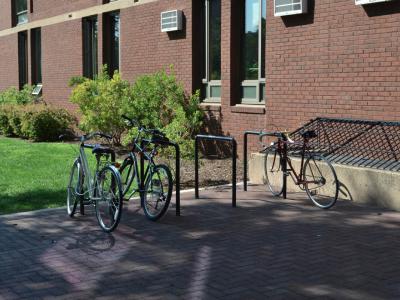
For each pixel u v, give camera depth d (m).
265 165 9.01
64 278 5.03
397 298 4.46
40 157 13.03
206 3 13.11
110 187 6.57
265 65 11.46
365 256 5.55
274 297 4.50
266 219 7.14
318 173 8.51
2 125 18.88
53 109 17.39
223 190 9.18
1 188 9.39
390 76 9.05
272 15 10.98
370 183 7.85
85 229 6.76
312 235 6.35
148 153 7.62
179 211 7.42
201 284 4.84
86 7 17.69
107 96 14.03
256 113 11.64
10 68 24.16
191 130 12.66
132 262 5.47
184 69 13.50
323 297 4.49
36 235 6.50
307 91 10.42
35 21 21.31
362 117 9.53
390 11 8.98
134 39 15.23
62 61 19.47
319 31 10.11
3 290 4.74
